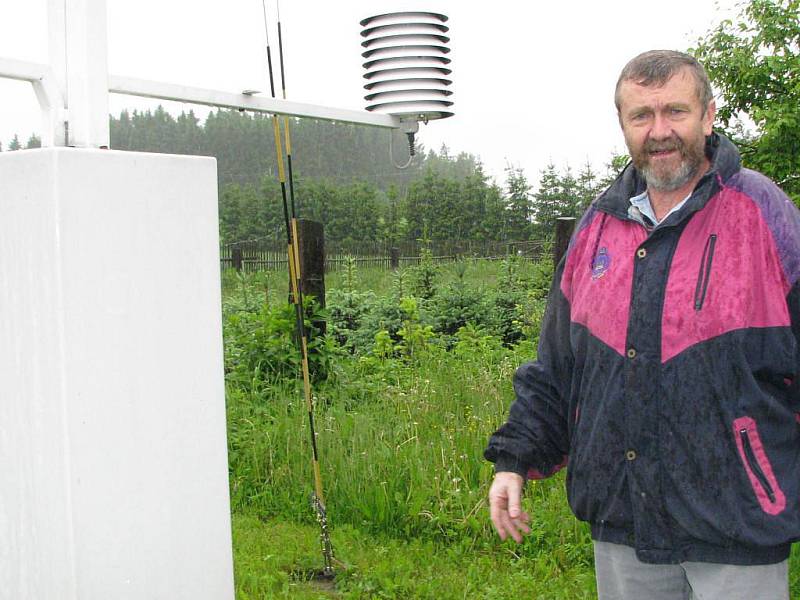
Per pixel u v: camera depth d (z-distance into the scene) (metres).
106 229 1.82
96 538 1.83
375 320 10.61
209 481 2.00
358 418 5.77
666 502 2.28
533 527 4.55
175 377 1.93
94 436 1.82
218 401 2.01
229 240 45.19
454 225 40.97
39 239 1.79
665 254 2.30
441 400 6.26
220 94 2.55
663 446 2.27
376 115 3.04
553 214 35.12
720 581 2.27
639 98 2.29
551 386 2.65
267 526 4.97
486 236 39.09
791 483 2.23
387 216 45.06
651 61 2.32
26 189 1.80
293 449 5.50
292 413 6.05
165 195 1.90
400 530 4.78
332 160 66.25
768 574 2.25
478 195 41.69
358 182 50.06
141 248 1.87
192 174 1.95
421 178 44.44
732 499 2.21
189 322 1.96
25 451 1.87
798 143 6.16
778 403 2.23
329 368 7.23
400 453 5.18
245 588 4.11
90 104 1.96
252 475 5.50
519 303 11.75
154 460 1.91
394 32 3.06
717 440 2.21
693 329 2.23
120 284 1.84
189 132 57.91
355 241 44.41
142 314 1.88
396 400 6.27
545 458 2.70
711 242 2.25
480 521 4.63
